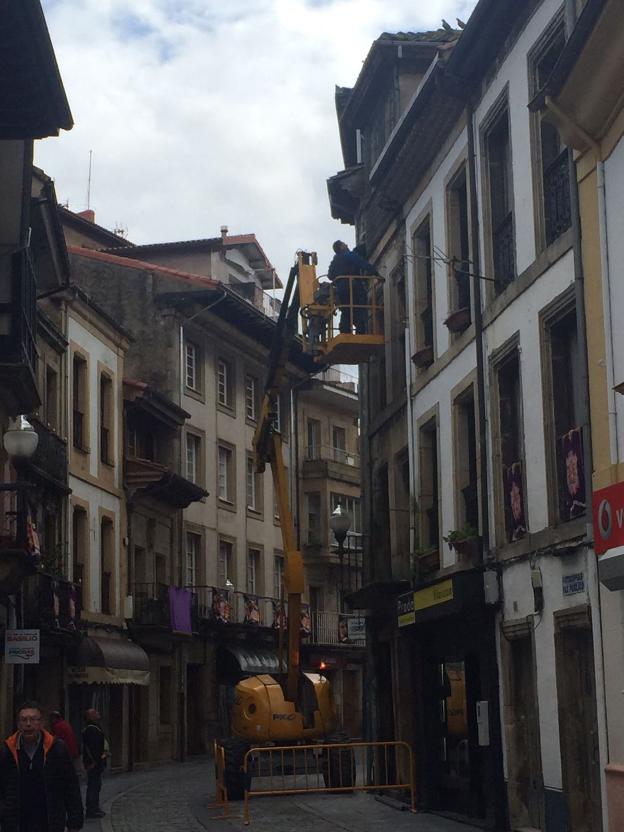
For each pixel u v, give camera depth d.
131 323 48.09
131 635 41.84
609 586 13.70
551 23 16.77
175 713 45.38
